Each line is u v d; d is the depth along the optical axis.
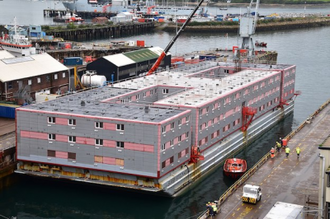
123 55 183.38
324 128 141.62
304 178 102.25
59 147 105.00
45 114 104.62
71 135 103.38
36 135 106.31
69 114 102.94
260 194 91.81
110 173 102.50
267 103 157.00
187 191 107.31
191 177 110.44
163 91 137.88
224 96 125.56
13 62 151.62
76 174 105.69
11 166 108.75
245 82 144.62
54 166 106.69
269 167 108.81
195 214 96.38
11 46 192.12
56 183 109.06
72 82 170.50
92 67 175.00
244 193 90.25
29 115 105.94
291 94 178.12
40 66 155.75
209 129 119.12
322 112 161.50
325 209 75.44
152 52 197.38
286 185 98.56
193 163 111.62
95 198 102.62
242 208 88.31
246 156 131.25
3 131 123.38
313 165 109.88
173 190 102.81
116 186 102.06
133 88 133.25
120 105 112.50
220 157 124.88
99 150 101.81
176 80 145.75
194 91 129.88
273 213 76.75
